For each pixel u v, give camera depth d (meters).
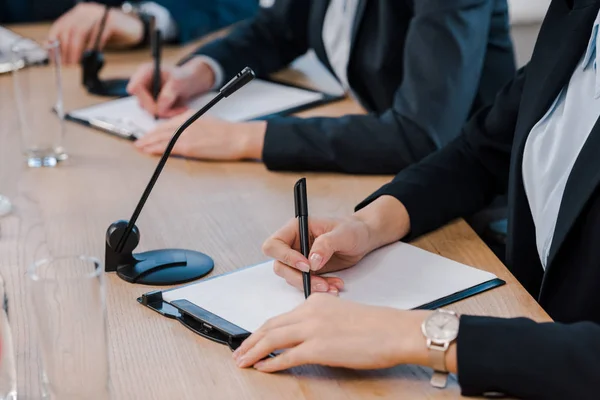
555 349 1.07
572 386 1.06
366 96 2.41
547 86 1.56
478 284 1.38
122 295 1.36
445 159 1.76
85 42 2.87
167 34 3.26
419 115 1.99
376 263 1.46
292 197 1.80
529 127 1.59
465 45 2.03
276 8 2.74
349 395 1.10
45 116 2.00
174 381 1.13
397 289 1.36
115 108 2.38
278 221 1.67
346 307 1.17
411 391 1.11
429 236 1.62
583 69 1.53
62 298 1.00
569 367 1.06
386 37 2.31
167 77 2.42
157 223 1.66
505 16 2.26
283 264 1.35
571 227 1.39
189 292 1.34
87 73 2.54
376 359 1.11
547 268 1.45
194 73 2.44
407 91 2.03
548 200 1.53
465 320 1.12
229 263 1.48
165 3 3.67
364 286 1.37
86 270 1.02
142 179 1.90
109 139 2.17
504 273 1.44
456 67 2.02
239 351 1.18
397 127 1.98
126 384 1.12
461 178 1.72
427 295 1.34
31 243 1.57
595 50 1.50
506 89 1.78
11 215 1.70
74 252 1.53
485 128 1.78
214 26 3.72
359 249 1.43
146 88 2.37
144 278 1.40
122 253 1.43
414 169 1.72
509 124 1.74
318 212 1.72
